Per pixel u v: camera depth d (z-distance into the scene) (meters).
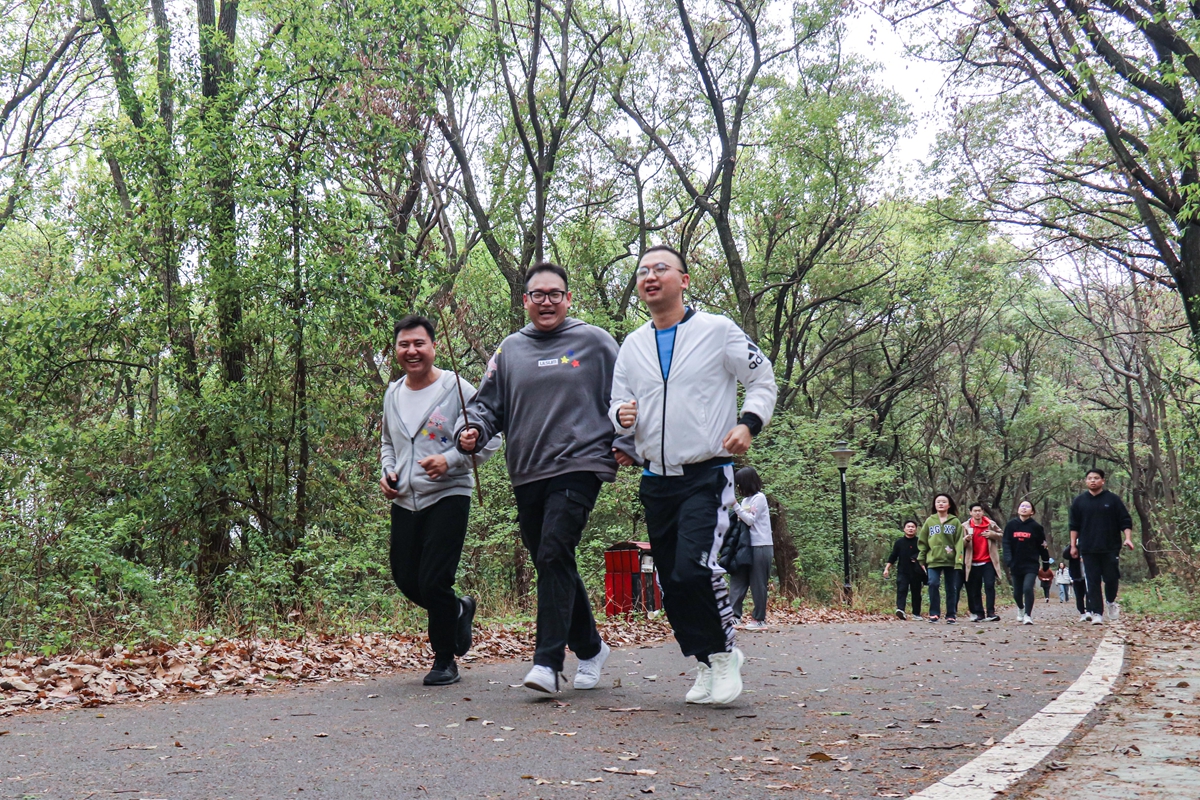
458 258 20.50
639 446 4.70
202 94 13.73
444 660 5.67
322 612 9.24
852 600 20.30
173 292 12.91
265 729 3.97
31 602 7.90
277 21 14.68
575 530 5.00
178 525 12.32
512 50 16.42
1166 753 3.37
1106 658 7.27
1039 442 40.22
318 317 12.54
